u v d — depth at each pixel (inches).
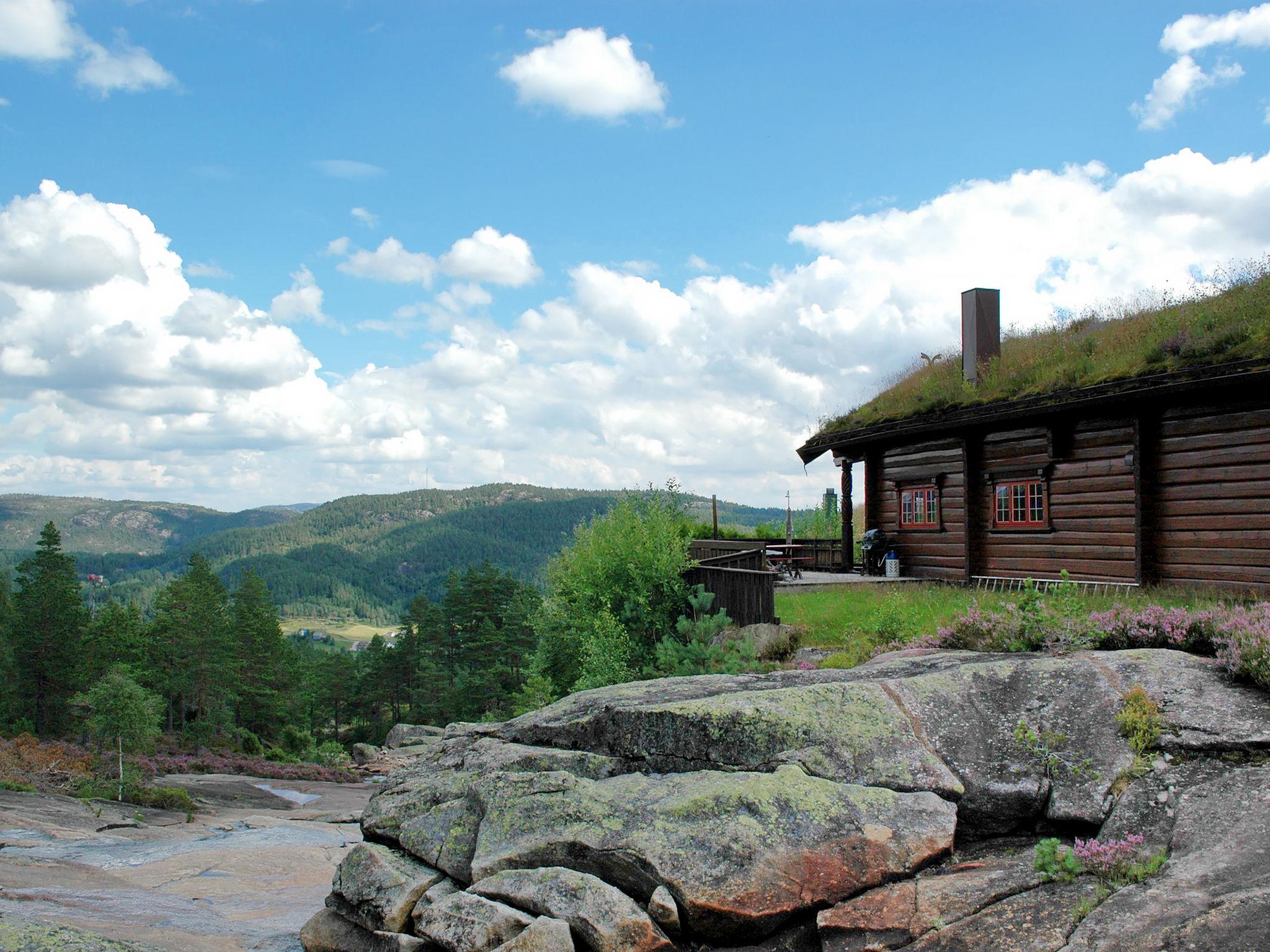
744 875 207.0
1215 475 517.0
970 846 226.2
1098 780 221.8
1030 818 225.9
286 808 922.1
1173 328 575.8
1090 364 603.2
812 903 203.8
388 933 237.3
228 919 344.5
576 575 925.2
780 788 227.0
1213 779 208.5
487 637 2977.4
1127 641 302.7
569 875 220.1
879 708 255.4
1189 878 168.2
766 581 612.7
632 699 305.6
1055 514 633.0
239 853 520.4
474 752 314.8
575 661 1027.3
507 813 254.2
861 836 211.9
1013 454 672.4
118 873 448.8
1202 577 522.9
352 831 692.7
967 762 237.9
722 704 265.7
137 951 219.1
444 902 229.6
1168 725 231.0
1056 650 308.2
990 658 297.6
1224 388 502.3
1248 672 246.2
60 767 980.6
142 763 1071.6
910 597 604.4
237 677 2417.6
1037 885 188.9
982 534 703.7
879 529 828.6
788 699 263.7
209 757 1375.5
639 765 275.3
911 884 202.4
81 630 2237.9
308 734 2305.6
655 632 784.3
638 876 218.4
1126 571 575.8
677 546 807.1
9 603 2672.2
